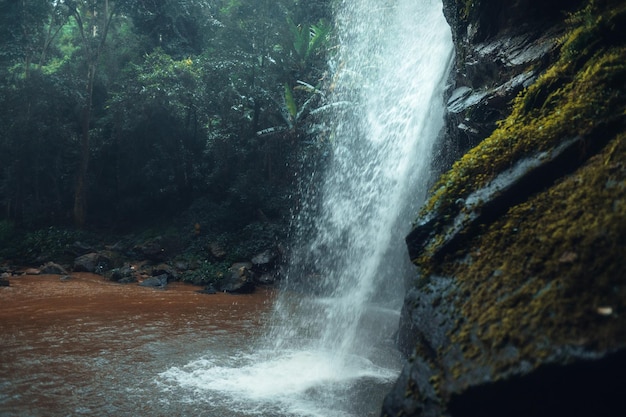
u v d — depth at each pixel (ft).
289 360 17.69
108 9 64.59
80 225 53.67
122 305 28.84
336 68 47.21
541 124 8.34
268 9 59.77
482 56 14.23
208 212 50.78
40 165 55.26
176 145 55.16
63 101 54.75
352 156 39.32
